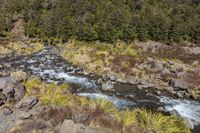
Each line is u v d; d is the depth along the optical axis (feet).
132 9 334.03
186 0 376.07
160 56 217.15
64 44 250.98
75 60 183.62
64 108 57.98
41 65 172.86
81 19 288.51
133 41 262.47
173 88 136.56
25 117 55.52
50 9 327.26
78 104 63.82
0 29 270.67
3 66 165.68
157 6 346.33
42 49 226.38
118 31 264.52
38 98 65.41
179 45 259.39
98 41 258.37
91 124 51.75
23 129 50.72
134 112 59.41
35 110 58.80
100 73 157.79
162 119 56.39
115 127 51.16
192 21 300.40
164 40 269.03
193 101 120.78
